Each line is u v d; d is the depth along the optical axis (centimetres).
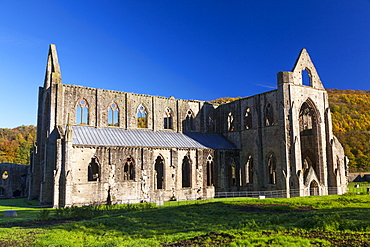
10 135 16725
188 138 6906
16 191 7556
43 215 3616
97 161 5294
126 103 6481
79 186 4997
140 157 5734
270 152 6247
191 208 4259
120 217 3478
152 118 6812
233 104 7325
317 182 6081
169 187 6012
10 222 3319
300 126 7081
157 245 2130
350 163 12656
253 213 3634
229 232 2395
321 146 6419
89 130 5841
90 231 2777
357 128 15288
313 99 6456
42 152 6256
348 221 2594
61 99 5684
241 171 6925
